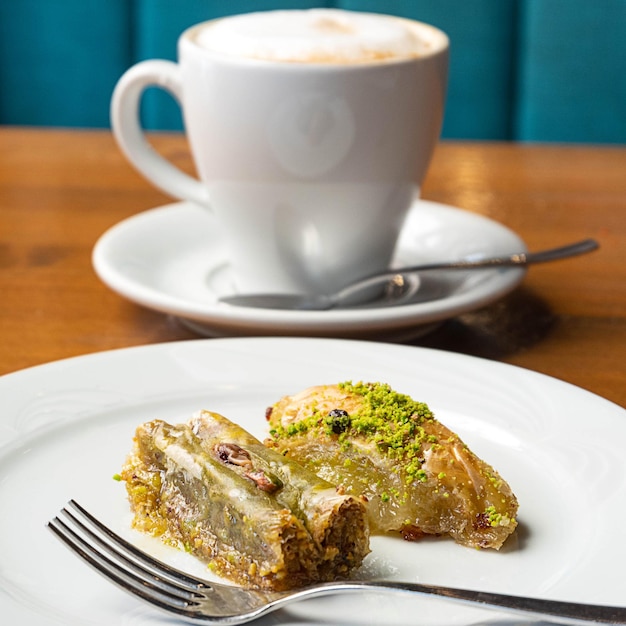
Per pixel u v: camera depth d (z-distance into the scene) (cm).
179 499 50
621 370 60
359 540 48
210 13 100
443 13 99
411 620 47
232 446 50
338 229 64
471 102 102
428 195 78
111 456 53
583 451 52
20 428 53
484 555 49
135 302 62
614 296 66
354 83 61
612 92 100
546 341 62
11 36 104
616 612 46
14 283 67
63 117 107
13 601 47
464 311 60
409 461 51
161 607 46
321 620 47
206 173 64
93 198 76
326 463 52
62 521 49
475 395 55
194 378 56
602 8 98
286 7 100
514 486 51
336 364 57
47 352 61
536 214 75
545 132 102
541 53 100
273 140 62
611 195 78
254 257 65
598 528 49
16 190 77
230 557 49
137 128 67
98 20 103
